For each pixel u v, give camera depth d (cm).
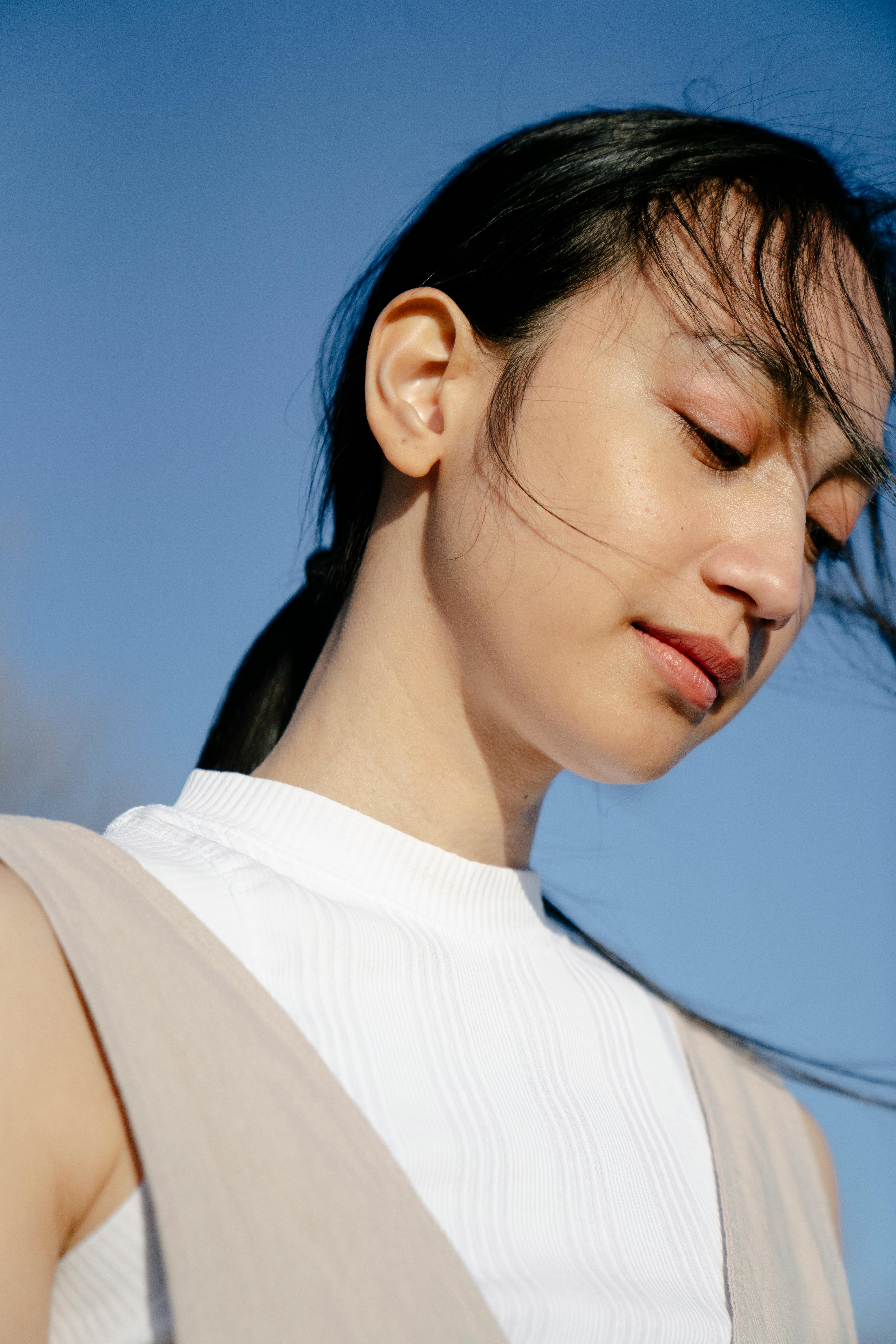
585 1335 68
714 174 86
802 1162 104
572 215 86
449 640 85
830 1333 90
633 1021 98
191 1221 56
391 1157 63
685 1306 77
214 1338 54
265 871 78
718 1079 102
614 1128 84
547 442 80
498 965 87
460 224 94
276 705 106
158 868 74
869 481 87
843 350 85
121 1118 60
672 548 78
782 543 79
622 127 91
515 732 87
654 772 82
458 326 88
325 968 75
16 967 60
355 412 99
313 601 107
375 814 86
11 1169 55
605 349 81
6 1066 57
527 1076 81
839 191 91
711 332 80
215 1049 62
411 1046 75
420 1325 57
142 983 63
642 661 78
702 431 79
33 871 66
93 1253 59
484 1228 69
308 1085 64
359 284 112
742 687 87
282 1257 57
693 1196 87
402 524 90
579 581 78
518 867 95
